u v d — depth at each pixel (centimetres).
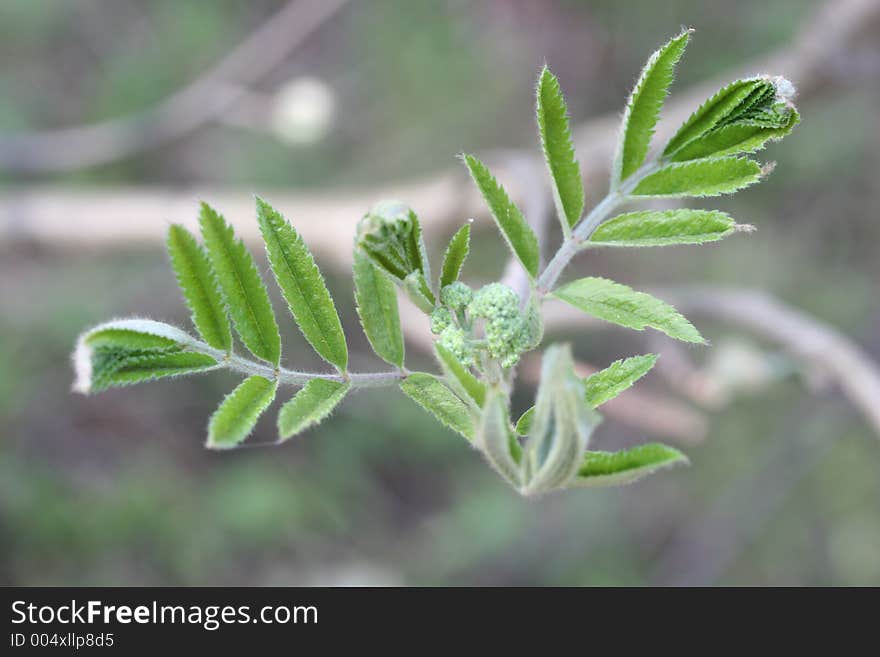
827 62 513
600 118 753
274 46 723
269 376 180
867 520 751
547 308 371
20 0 791
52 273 745
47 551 734
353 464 771
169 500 751
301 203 462
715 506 757
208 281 175
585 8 757
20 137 629
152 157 763
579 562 761
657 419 377
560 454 143
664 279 742
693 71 733
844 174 762
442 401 183
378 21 816
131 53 810
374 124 805
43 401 751
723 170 178
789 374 404
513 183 369
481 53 793
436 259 446
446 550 765
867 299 753
